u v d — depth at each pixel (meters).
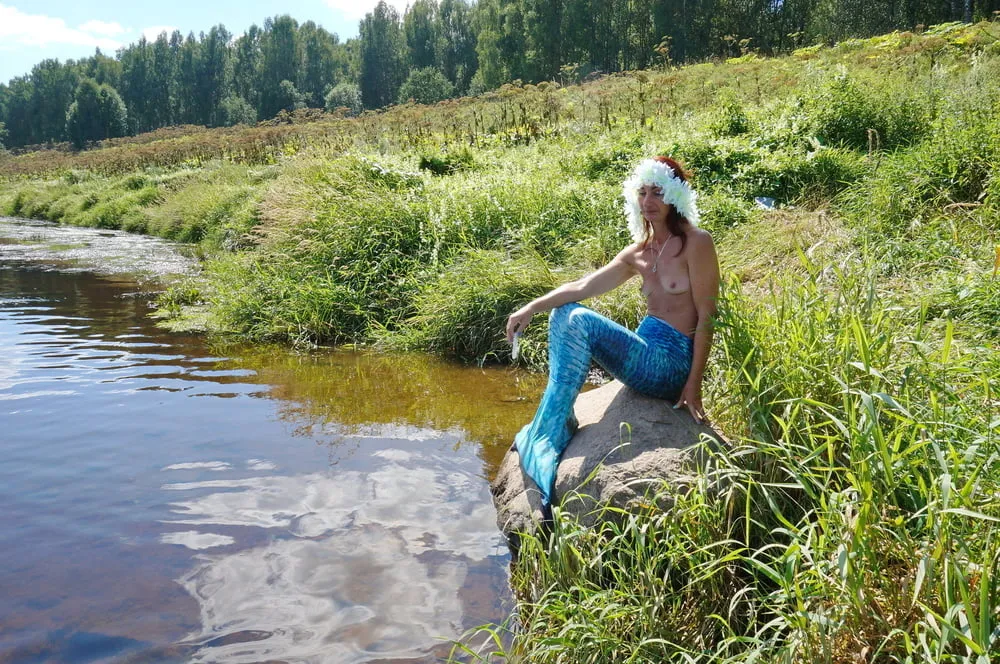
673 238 3.63
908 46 16.20
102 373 6.44
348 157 10.66
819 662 2.32
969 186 7.02
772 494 3.10
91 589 3.16
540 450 3.77
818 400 3.21
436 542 3.59
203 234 15.77
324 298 8.01
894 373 3.19
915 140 9.31
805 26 42.72
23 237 17.42
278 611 3.02
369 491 4.12
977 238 6.06
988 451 2.67
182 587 3.18
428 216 8.79
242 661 2.72
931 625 2.13
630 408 3.74
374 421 5.27
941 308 4.89
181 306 9.19
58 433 4.98
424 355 7.15
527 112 17.14
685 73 19.22
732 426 3.56
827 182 8.55
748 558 2.60
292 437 4.93
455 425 5.18
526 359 6.73
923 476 2.68
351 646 2.82
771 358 3.42
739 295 3.80
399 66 96.94
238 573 3.29
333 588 3.20
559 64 53.84
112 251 14.56
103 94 101.06
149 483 4.20
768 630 2.74
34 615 2.98
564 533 3.12
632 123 13.03
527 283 7.05
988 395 2.85
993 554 2.27
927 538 2.39
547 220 8.36
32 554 3.43
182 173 22.30
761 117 10.85
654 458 3.39
